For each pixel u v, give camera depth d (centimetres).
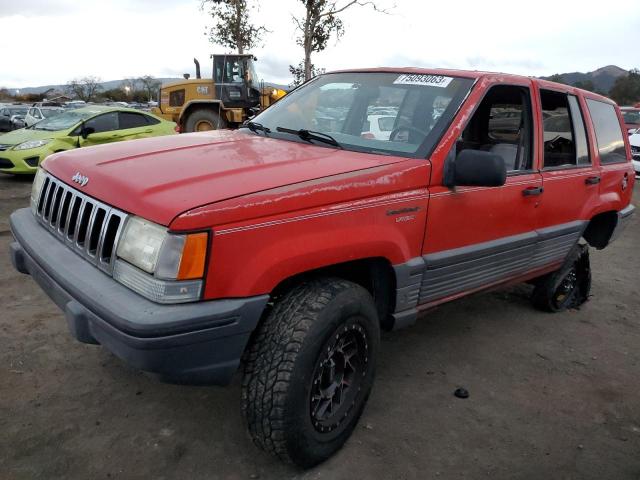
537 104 363
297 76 1585
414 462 265
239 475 249
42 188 292
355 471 255
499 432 296
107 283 218
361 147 301
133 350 200
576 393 345
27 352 342
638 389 355
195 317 201
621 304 517
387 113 319
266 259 217
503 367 371
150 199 213
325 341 234
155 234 205
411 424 296
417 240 283
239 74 1561
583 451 285
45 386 307
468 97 310
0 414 279
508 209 338
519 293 520
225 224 207
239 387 320
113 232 226
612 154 466
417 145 294
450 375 355
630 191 486
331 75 381
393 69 353
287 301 236
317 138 310
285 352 225
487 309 476
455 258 307
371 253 258
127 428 277
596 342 425
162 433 275
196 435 275
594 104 448
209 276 205
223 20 1858
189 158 260
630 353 410
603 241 474
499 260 348
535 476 263
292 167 251
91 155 280
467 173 278
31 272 274
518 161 359
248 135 333
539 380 358
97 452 258
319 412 249
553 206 382
